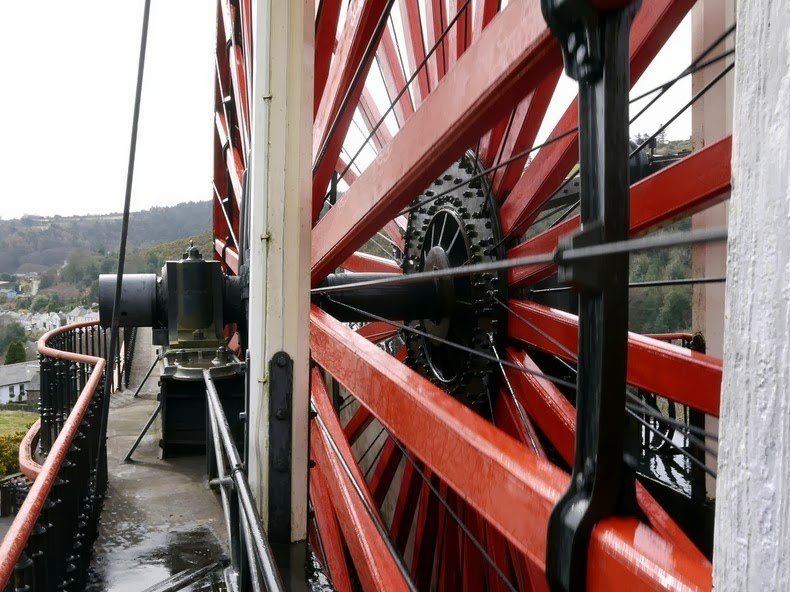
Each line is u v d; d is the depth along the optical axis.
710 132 7.93
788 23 0.79
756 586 0.85
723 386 0.91
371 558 4.06
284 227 4.09
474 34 6.62
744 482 0.87
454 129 3.21
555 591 1.92
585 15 1.65
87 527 4.90
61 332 8.44
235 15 10.09
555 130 6.18
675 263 13.16
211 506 5.86
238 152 11.41
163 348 10.88
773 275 0.81
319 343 5.55
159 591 4.37
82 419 5.11
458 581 8.07
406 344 8.38
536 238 6.41
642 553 1.64
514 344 6.93
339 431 5.32
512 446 2.71
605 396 1.71
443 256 7.09
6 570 2.84
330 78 5.56
